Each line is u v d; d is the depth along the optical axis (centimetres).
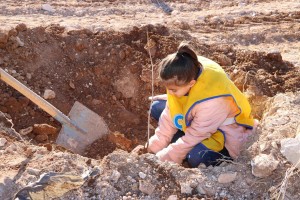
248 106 276
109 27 414
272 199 234
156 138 286
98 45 367
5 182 233
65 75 353
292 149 243
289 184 235
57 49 361
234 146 269
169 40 369
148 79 353
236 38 473
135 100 354
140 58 361
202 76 258
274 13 526
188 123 268
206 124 260
